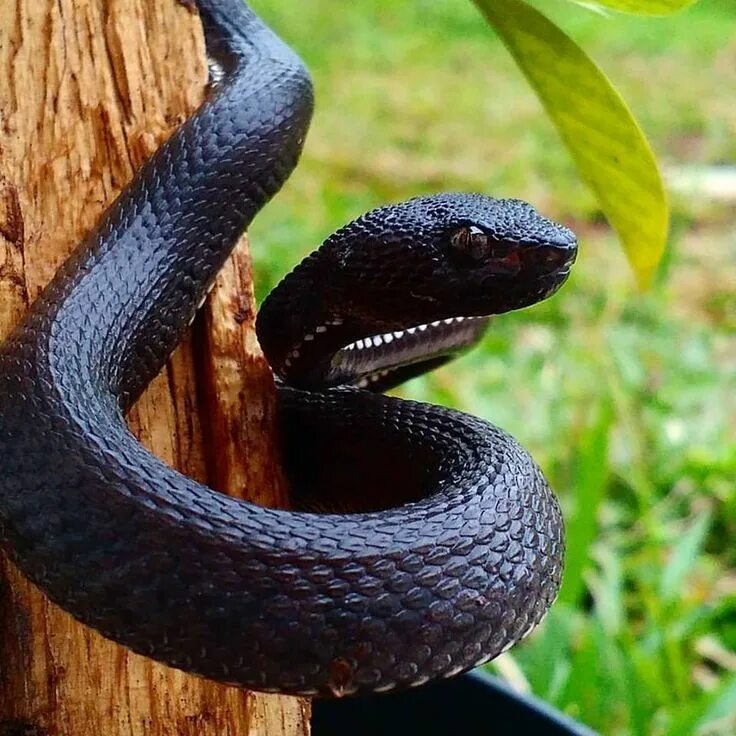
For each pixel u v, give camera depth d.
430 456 0.21
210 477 0.21
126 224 0.20
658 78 0.98
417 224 0.22
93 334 0.19
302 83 0.23
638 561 0.37
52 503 0.17
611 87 0.23
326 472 0.22
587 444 0.36
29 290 0.20
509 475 0.19
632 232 0.25
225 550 0.17
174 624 0.17
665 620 0.34
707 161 0.77
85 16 0.21
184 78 0.21
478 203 0.23
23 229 0.20
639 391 0.45
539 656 0.32
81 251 0.20
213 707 0.21
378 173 0.72
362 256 0.22
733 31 1.14
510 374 0.48
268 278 0.51
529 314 0.54
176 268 0.20
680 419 0.46
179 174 0.21
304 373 0.24
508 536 0.18
